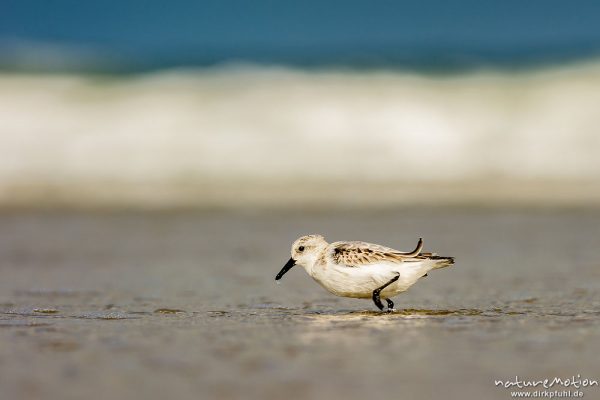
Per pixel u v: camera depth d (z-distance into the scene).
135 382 5.88
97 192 21.61
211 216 19.42
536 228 17.50
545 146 23.89
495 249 14.96
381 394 5.59
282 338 7.32
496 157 23.55
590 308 9.09
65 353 6.77
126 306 9.57
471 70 30.38
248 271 12.90
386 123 25.27
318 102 26.39
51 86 27.56
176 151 23.88
